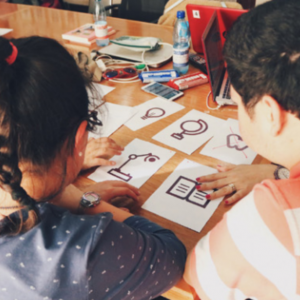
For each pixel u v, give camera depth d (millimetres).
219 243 586
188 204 927
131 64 1652
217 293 617
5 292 564
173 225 871
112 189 937
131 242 606
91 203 822
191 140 1163
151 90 1445
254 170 983
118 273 585
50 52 525
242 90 539
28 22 2164
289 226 493
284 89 482
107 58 1708
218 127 1219
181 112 1312
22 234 554
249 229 531
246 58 508
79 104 552
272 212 512
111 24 2113
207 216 891
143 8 2625
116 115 1299
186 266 699
